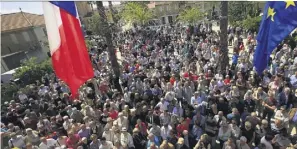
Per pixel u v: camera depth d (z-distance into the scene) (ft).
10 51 103.04
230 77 41.93
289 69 38.09
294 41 60.29
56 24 15.43
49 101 42.78
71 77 16.40
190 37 93.15
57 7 15.17
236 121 27.53
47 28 15.34
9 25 107.76
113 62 53.98
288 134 26.91
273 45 17.46
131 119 31.35
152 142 25.03
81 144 26.73
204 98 33.53
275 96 32.48
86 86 44.04
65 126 30.66
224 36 43.60
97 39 118.83
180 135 27.86
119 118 30.32
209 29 104.94
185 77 40.75
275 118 28.27
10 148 27.53
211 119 28.91
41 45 115.34
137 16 155.43
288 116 28.32
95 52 90.58
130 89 41.22
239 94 33.83
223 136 26.53
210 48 60.29
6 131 29.81
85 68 16.61
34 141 28.02
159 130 28.25
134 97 37.17
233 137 26.25
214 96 31.81
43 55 114.93
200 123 28.86
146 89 38.58
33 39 113.39
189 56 61.87
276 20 16.99
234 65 46.96
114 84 48.14
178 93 37.04
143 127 28.63
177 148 25.62
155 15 188.34
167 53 66.95
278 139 24.48
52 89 49.37
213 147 27.14
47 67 72.54
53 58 15.81
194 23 136.67
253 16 98.17
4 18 110.83
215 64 50.44
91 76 16.93
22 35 108.99
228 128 26.48
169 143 24.91
